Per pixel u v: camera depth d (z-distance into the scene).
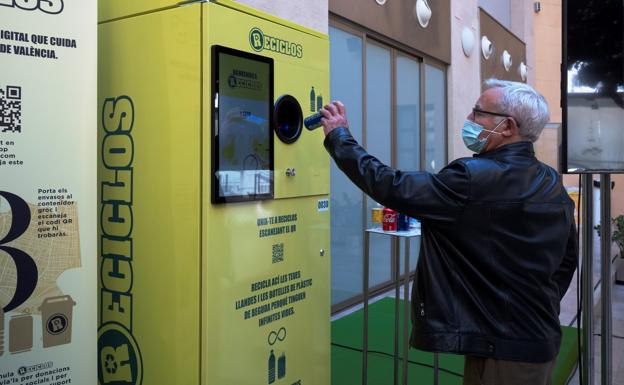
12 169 1.54
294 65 2.09
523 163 1.69
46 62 1.60
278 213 2.03
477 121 1.79
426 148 6.25
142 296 1.86
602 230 2.15
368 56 5.07
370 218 5.20
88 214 1.71
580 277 2.31
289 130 2.09
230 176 1.78
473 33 7.33
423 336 1.69
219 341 1.77
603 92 2.00
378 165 1.73
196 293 1.74
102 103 1.94
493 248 1.64
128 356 1.91
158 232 1.82
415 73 6.02
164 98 1.80
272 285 2.01
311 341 2.22
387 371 3.35
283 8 3.59
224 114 1.75
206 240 1.72
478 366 1.70
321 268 2.27
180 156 1.76
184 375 1.77
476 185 1.62
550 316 1.67
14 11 1.53
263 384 1.97
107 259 1.95
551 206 1.68
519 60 9.70
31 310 1.59
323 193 2.28
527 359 1.61
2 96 1.51
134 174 1.87
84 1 1.68
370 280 5.19
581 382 2.17
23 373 1.58
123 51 1.88
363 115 4.88
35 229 1.59
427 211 1.64
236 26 1.81
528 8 10.91
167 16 1.78
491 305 1.64
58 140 1.63
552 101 11.83
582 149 2.00
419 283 1.74
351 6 4.62
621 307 5.16
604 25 1.96
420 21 5.85
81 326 1.70
